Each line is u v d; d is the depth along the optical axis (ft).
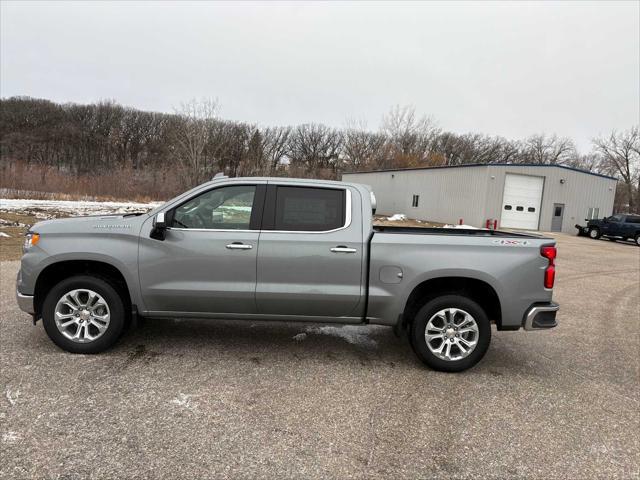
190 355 14.73
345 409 11.59
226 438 9.95
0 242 38.06
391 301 13.96
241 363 14.29
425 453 9.79
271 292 13.93
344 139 221.87
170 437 9.87
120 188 115.44
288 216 14.25
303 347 16.07
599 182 94.02
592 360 16.40
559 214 91.61
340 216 14.28
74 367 13.29
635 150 161.58
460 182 93.09
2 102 233.96
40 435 9.68
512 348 17.37
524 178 88.63
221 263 13.91
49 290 14.78
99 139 230.27
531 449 10.14
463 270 13.75
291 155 241.55
